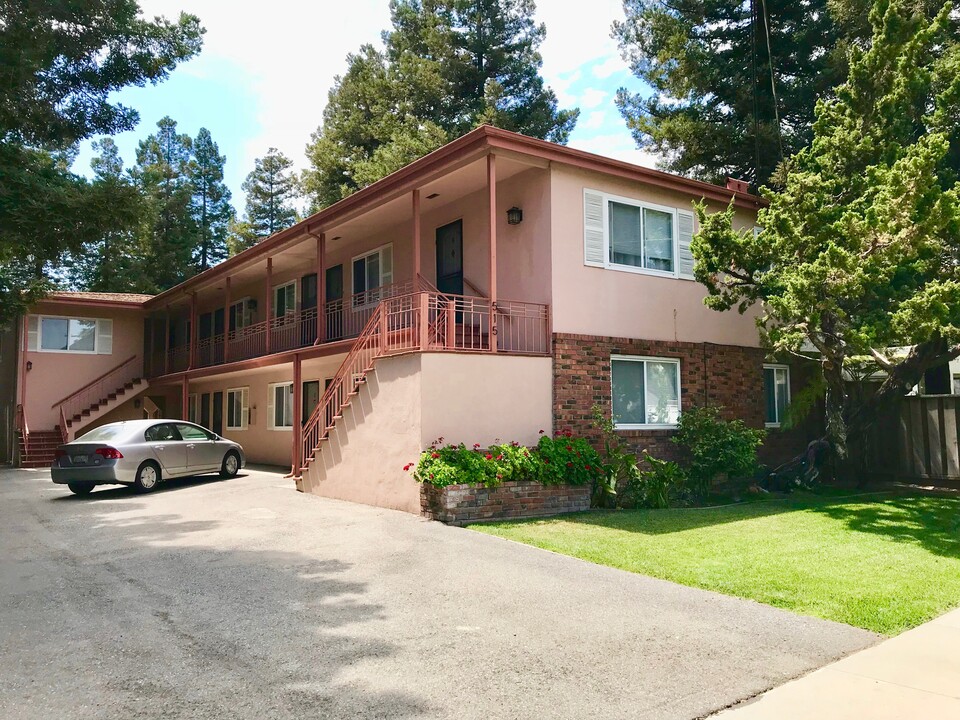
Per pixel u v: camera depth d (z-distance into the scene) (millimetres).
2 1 12375
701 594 6805
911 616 6145
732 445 13234
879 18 12484
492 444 11742
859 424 14203
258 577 7496
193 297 25156
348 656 5207
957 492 13781
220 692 4566
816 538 9305
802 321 11820
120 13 13633
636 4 25453
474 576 7441
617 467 12102
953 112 12367
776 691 4648
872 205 10258
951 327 9898
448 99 34000
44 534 10289
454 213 15688
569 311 13086
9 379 26609
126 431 15367
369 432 12406
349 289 19641
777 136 22641
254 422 23812
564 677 4840
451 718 4230
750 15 24500
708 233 12141
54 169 13648
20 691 4582
